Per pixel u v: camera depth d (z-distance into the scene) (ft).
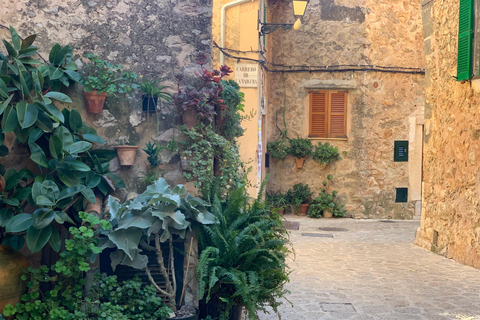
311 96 40.86
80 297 11.80
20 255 11.94
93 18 13.99
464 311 15.26
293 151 40.32
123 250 11.59
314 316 14.62
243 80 31.99
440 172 25.45
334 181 40.50
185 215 12.86
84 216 11.38
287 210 41.22
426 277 19.89
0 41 13.25
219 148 15.02
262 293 12.37
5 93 11.46
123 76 13.94
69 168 12.46
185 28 14.51
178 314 12.53
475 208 21.94
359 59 39.81
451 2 24.13
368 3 39.63
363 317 14.56
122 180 13.76
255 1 31.48
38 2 13.57
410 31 40.16
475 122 21.97
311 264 22.12
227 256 12.47
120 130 14.07
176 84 14.40
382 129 40.24
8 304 11.01
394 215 40.24
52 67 13.01
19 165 13.21
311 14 40.47
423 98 40.45
